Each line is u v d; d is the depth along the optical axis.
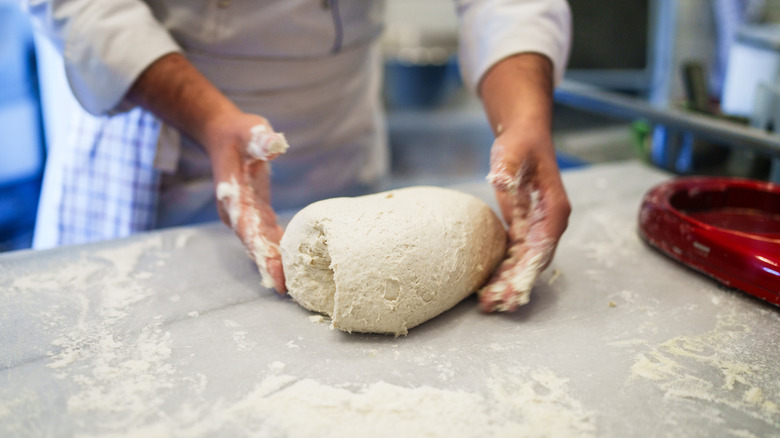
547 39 0.92
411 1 3.03
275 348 0.65
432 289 0.68
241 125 0.79
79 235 1.14
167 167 1.02
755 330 0.70
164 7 0.96
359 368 0.61
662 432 0.53
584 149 1.58
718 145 1.24
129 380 0.59
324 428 0.53
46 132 2.02
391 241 0.66
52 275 0.79
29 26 1.86
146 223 1.08
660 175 1.24
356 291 0.64
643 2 1.66
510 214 0.85
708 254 0.79
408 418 0.54
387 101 2.59
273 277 0.74
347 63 1.19
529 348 0.66
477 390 0.58
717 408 0.56
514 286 0.71
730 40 1.69
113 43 0.85
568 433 0.53
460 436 0.52
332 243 0.65
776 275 0.71
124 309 0.72
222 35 0.98
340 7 1.06
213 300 0.74
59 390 0.57
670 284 0.80
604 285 0.80
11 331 0.67
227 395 0.57
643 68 1.71
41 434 0.52
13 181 1.99
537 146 0.75
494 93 0.89
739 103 1.28
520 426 0.54
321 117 1.21
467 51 1.00
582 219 1.02
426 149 2.50
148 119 0.99
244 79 1.06
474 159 2.46
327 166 1.30
